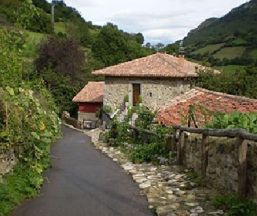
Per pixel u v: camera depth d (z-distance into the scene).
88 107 39.03
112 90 28.44
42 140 10.88
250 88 21.42
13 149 8.77
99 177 10.22
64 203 7.57
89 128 36.16
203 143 8.85
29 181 8.48
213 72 24.64
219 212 6.62
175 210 6.88
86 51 60.31
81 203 7.59
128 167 11.64
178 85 26.23
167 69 26.72
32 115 10.12
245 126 8.38
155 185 8.91
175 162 11.47
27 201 7.64
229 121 8.98
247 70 22.22
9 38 12.25
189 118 12.34
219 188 7.96
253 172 6.48
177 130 12.02
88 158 14.09
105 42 61.03
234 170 7.26
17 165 8.98
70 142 20.69
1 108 8.28
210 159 8.53
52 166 11.94
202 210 6.79
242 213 6.25
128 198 7.98
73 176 10.34
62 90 42.91
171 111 15.75
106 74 27.95
